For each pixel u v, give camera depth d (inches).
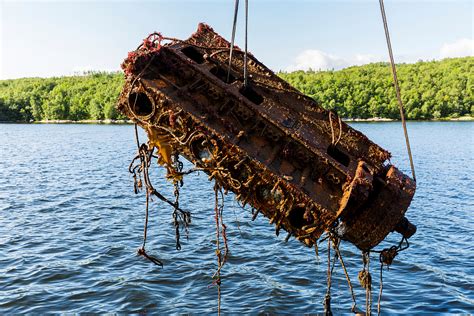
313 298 683.4
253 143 416.8
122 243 903.7
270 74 456.4
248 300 672.4
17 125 6879.9
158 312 635.5
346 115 7303.2
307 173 411.2
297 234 415.2
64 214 1136.8
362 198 382.0
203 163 416.8
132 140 3747.5
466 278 749.3
